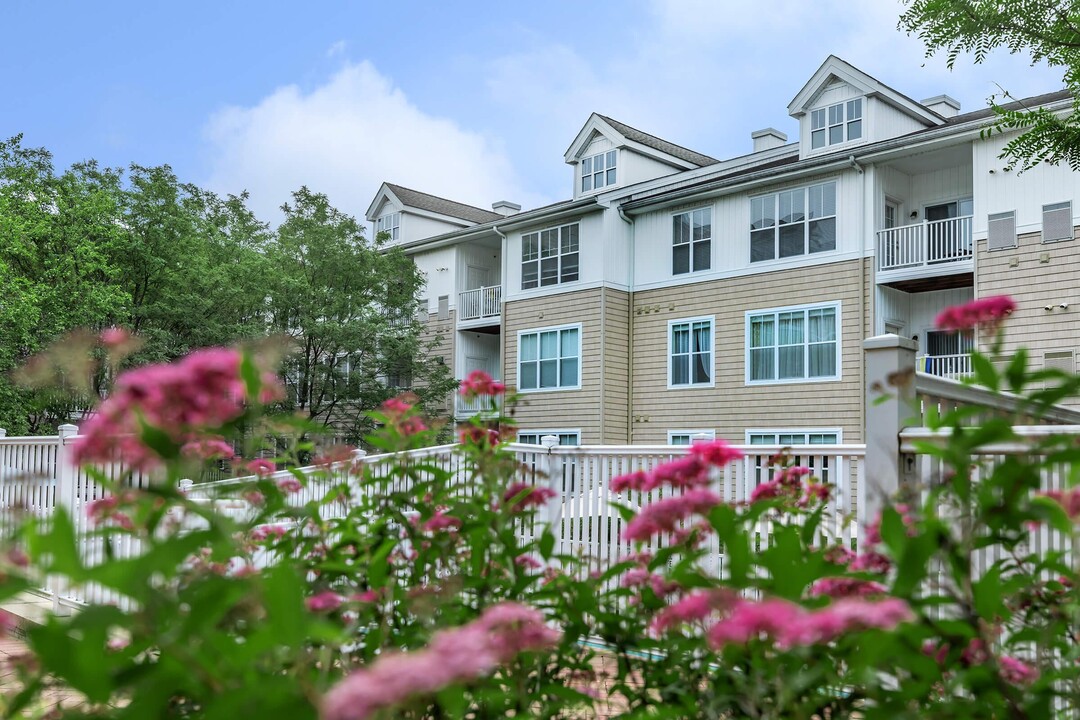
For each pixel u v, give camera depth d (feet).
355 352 87.20
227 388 4.75
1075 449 5.38
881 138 64.28
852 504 17.01
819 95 66.90
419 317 91.25
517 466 8.83
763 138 79.00
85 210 82.53
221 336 83.92
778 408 61.87
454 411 83.82
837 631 3.86
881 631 4.63
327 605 5.94
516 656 5.55
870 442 11.78
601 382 69.67
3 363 69.77
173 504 4.61
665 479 8.07
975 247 53.93
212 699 3.68
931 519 5.30
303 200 89.66
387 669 2.78
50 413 72.08
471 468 9.02
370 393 83.41
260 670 4.19
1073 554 5.72
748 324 64.18
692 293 68.08
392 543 6.85
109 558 4.62
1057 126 36.11
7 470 24.98
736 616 4.13
